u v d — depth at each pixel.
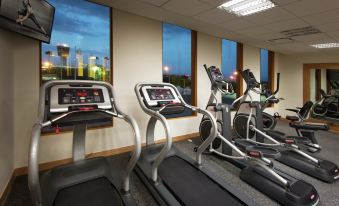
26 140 2.71
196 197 1.97
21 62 2.68
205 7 3.16
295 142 2.89
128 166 1.93
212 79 3.39
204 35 4.73
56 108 1.71
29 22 2.20
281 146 3.24
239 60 5.77
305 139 3.17
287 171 2.83
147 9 3.30
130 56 3.62
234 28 4.21
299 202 1.88
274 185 2.16
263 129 3.85
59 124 1.64
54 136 2.90
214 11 3.32
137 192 2.27
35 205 1.34
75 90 1.90
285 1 2.83
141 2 3.03
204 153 3.48
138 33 3.71
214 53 4.96
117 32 3.45
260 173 2.39
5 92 2.24
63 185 1.92
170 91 2.79
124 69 3.56
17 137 2.65
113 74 3.44
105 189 1.95
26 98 2.72
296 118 3.92
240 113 4.05
